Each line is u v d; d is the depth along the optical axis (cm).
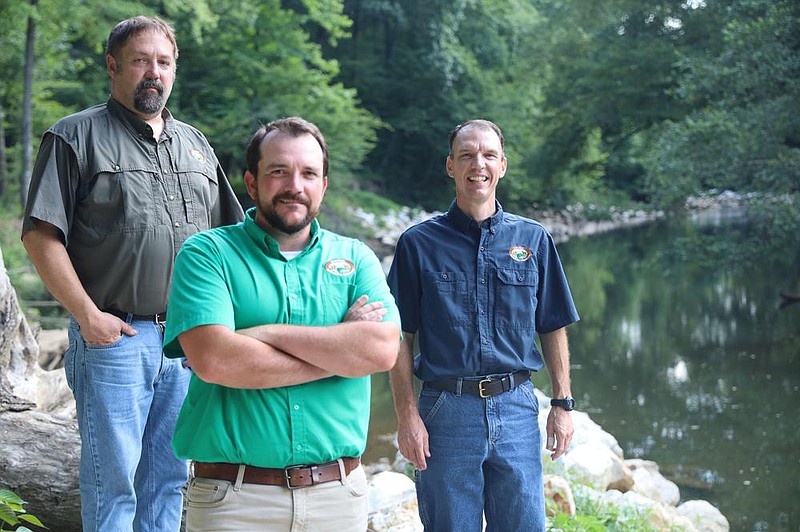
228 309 240
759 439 778
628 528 473
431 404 325
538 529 329
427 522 332
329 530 244
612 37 2428
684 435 793
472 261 328
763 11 1341
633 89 2328
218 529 238
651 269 1983
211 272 243
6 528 371
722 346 1177
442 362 324
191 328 236
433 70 3375
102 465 304
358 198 2959
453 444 322
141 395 311
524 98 3444
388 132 3484
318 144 251
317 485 242
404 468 617
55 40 1892
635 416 859
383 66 3522
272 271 247
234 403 240
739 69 1286
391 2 3362
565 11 2639
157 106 313
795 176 1266
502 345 325
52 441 386
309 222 251
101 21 1686
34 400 468
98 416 304
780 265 1786
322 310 249
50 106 2028
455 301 326
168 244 314
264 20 2434
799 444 757
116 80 312
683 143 1329
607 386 980
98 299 309
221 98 2448
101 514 305
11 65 1930
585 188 3741
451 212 334
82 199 306
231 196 346
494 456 323
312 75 2491
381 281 260
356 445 248
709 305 1503
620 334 1282
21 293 1307
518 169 3350
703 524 571
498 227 332
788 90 1273
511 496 326
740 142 1262
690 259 1434
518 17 3697
